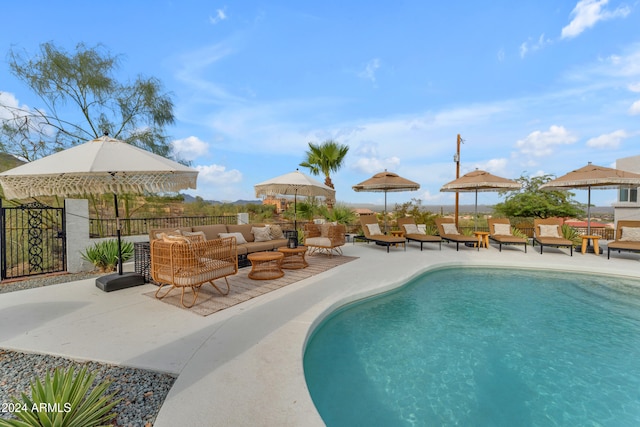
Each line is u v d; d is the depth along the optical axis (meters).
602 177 7.92
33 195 3.70
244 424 1.80
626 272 6.51
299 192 8.61
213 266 4.36
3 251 5.64
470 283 6.04
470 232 10.86
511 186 9.45
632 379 2.79
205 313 3.77
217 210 12.41
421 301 4.94
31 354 2.76
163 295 4.50
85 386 1.79
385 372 2.88
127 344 2.90
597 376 2.84
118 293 4.64
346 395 2.53
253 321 3.50
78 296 4.48
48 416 1.57
